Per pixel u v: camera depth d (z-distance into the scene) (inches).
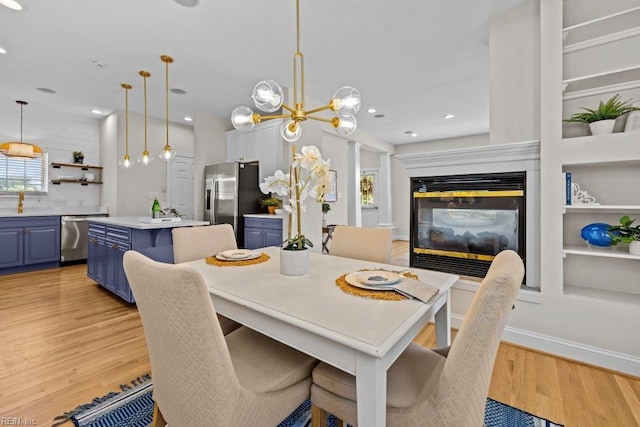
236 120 75.1
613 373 73.5
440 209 104.4
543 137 81.9
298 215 62.2
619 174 81.9
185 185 229.9
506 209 91.5
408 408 35.7
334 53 121.7
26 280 154.7
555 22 80.1
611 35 81.0
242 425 36.4
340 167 239.8
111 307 117.7
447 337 57.2
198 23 100.7
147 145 207.5
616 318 74.4
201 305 32.2
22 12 94.0
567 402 63.3
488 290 30.3
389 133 263.6
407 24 102.5
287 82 150.0
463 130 252.4
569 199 81.0
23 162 187.6
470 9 94.3
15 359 80.0
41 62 127.2
